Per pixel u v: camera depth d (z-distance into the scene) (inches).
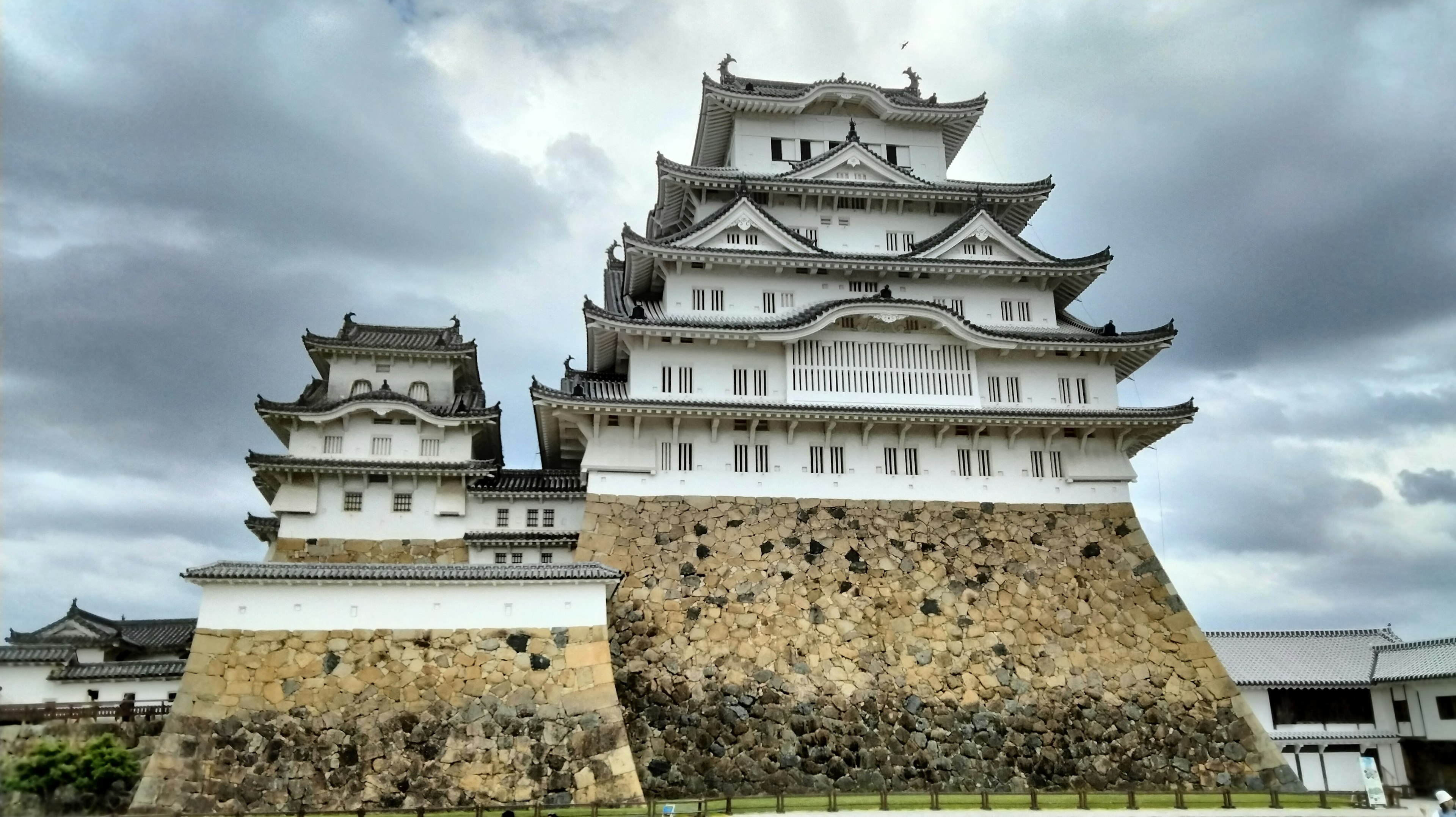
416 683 1375.5
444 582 1424.7
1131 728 1684.3
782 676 1654.8
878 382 1947.6
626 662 1640.0
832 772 1582.2
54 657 1664.6
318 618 1392.7
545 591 1467.8
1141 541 1908.2
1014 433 1956.2
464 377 2267.5
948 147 2517.2
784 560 1785.2
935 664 1710.1
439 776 1322.6
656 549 1764.3
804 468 1883.6
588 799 1341.0
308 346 2078.0
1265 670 2011.6
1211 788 1633.9
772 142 2320.4
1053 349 2011.6
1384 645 2048.5
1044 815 1352.1
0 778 1214.9
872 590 1774.1
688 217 2257.6
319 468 1887.3
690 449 1862.7
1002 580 1825.8
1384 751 1942.7
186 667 1328.7
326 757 1310.3
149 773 1251.2
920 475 1916.8
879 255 2060.8
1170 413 1948.8
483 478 2006.6
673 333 1865.2
